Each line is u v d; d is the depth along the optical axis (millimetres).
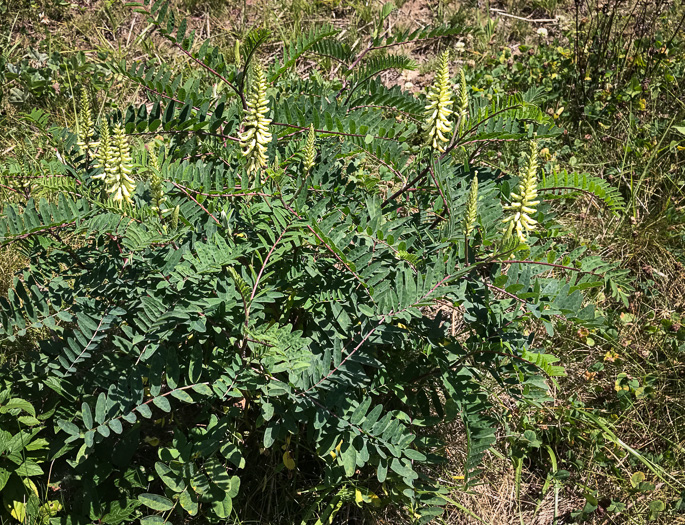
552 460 3299
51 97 5023
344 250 2682
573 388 3727
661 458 3420
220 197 2777
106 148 2533
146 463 2936
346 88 3594
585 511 3250
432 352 2656
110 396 2359
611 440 3334
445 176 2846
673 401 3633
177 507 2650
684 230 4348
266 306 2947
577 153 4863
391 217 2891
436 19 6020
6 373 2691
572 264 2721
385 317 2479
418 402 2848
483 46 5793
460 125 2906
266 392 2400
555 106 5211
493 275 2648
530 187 2500
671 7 6043
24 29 5703
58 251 2896
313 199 2883
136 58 5414
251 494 3000
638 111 5082
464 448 3328
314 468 3146
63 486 2762
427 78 5641
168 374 2449
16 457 2471
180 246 2617
